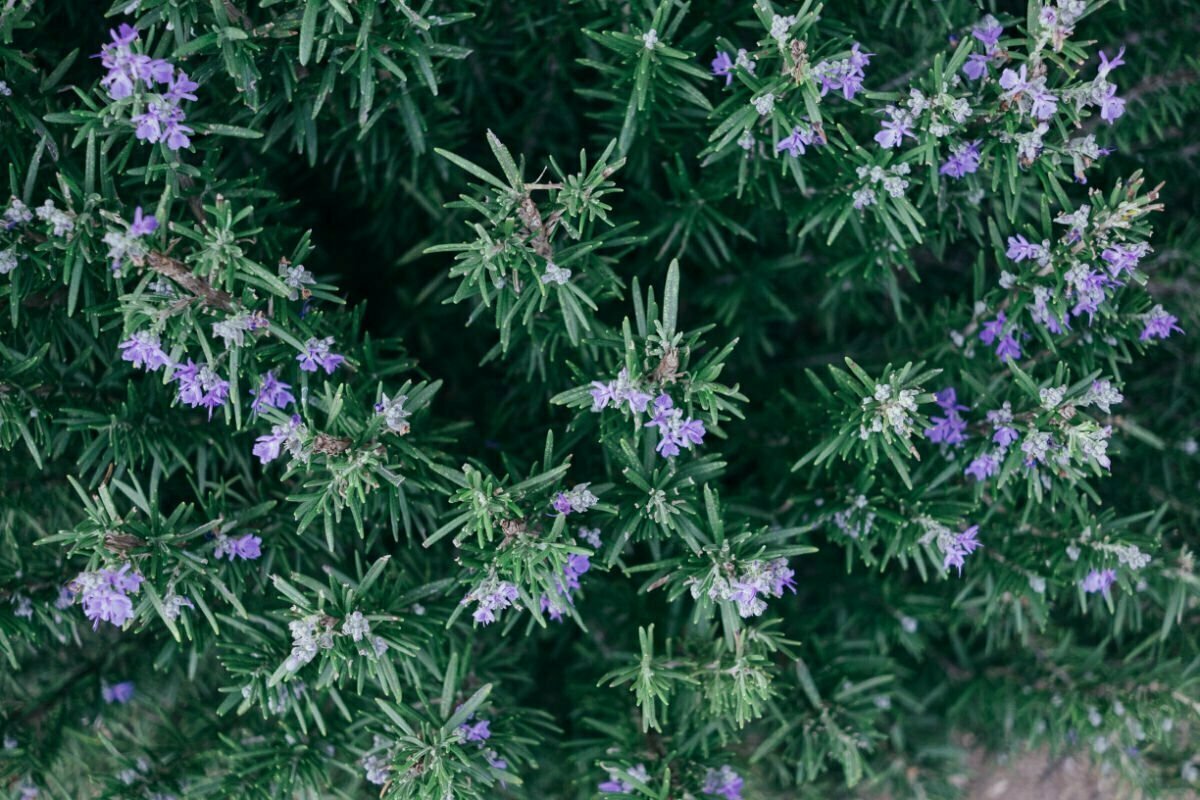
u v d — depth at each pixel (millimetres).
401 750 638
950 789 817
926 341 726
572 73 747
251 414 637
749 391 808
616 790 688
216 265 590
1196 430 759
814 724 726
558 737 815
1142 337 663
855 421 641
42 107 637
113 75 584
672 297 606
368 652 627
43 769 701
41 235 620
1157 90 709
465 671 680
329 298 640
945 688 832
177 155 622
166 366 628
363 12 608
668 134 713
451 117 735
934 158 639
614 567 790
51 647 737
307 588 699
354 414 632
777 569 635
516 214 613
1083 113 623
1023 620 737
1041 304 648
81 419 643
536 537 622
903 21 710
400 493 640
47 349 646
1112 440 718
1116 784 864
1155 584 731
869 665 754
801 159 676
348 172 767
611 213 764
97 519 606
